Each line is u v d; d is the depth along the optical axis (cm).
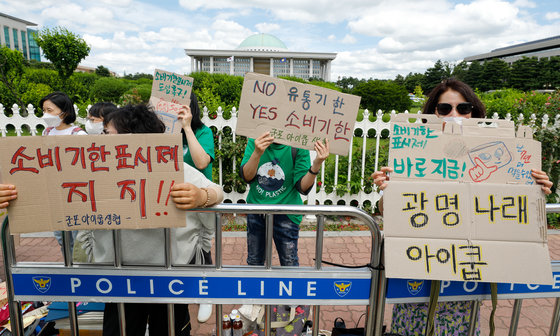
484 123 159
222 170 530
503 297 178
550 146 514
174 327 175
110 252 173
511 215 155
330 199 540
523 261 153
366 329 177
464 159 157
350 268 175
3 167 142
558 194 521
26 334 232
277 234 251
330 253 420
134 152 147
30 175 144
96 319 219
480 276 152
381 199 183
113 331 176
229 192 532
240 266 171
